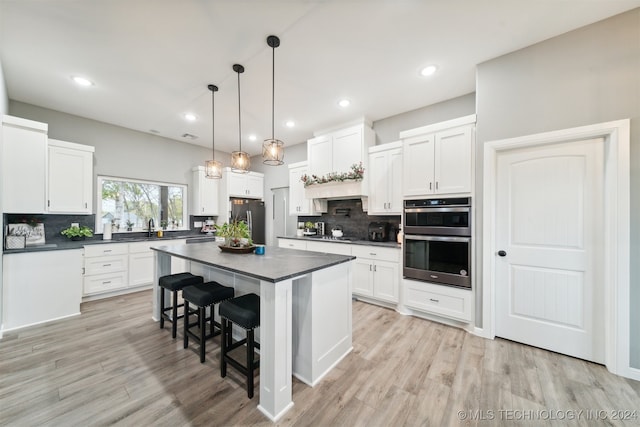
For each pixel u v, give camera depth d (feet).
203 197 16.70
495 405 5.19
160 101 10.75
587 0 5.80
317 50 7.55
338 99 10.61
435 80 9.18
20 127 8.91
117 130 13.65
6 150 8.64
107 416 4.86
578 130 6.63
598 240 6.62
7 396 5.35
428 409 5.09
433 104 11.05
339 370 6.39
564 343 7.04
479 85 8.15
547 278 7.29
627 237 6.06
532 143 7.27
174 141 16.07
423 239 9.33
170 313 9.99
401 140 10.85
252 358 5.43
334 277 6.64
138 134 14.46
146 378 6.01
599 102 6.45
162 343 7.70
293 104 11.04
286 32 6.81
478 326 8.23
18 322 8.62
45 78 8.98
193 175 17.02
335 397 5.45
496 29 6.70
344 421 4.80
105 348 7.37
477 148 8.17
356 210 14.11
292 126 13.69
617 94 6.26
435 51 7.60
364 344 7.68
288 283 5.20
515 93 7.54
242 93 10.07
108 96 10.32
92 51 7.55
